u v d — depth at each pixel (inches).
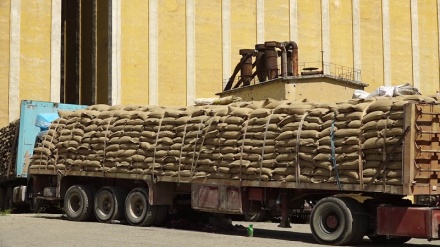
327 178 503.5
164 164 623.8
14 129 931.3
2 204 991.6
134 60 1350.9
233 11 1438.2
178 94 1382.9
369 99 502.3
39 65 1317.7
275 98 1050.7
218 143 579.8
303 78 1040.2
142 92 1352.1
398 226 474.9
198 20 1411.2
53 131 741.9
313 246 489.4
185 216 668.7
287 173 529.0
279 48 1203.9
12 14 1305.4
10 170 925.2
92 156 686.5
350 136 490.9
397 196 501.7
